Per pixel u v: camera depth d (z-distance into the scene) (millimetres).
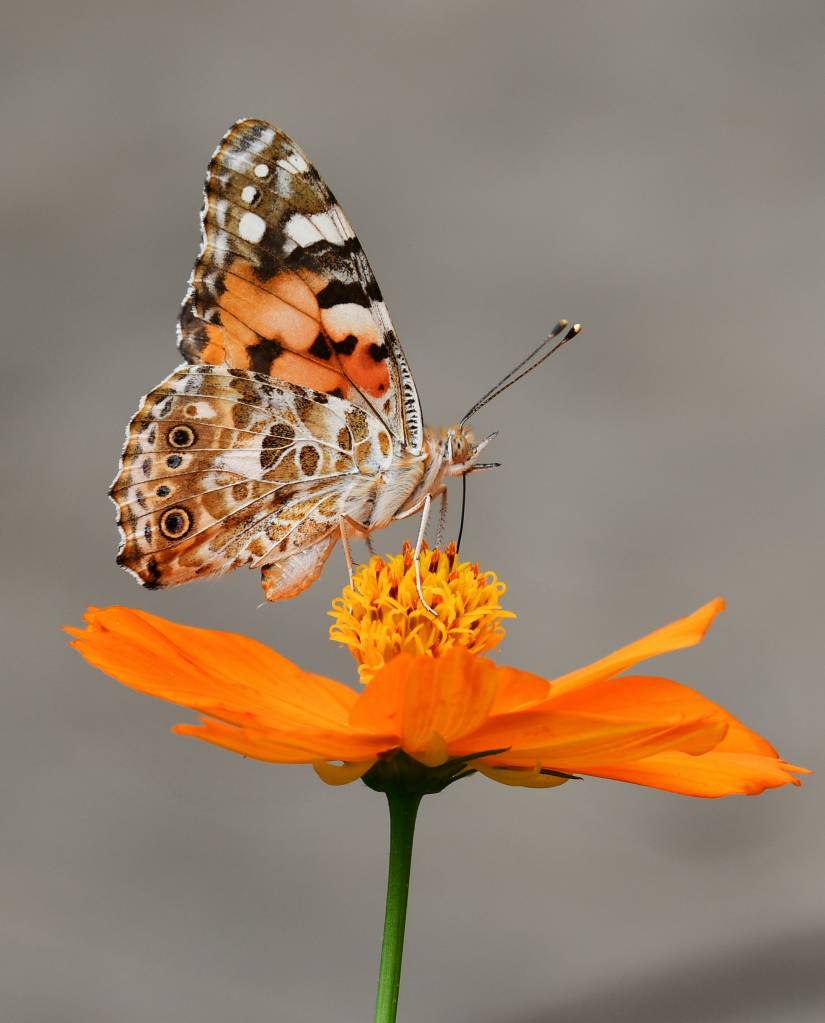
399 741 589
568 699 595
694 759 597
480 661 584
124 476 616
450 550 611
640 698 595
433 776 589
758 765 597
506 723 587
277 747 586
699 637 594
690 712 593
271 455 620
